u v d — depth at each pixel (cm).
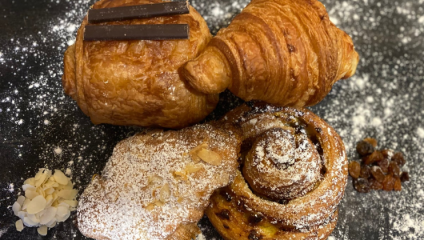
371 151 40
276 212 32
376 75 42
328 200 32
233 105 39
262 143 32
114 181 32
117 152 33
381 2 44
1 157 37
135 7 31
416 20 44
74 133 38
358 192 39
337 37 31
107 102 32
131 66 30
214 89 31
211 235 37
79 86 31
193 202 31
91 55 30
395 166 40
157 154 31
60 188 36
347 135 41
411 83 42
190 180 30
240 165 34
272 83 31
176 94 31
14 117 38
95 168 37
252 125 34
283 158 30
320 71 31
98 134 38
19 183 37
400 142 41
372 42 43
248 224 32
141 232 31
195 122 35
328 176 33
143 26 30
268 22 30
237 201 32
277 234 32
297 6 31
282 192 31
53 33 39
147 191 31
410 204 40
